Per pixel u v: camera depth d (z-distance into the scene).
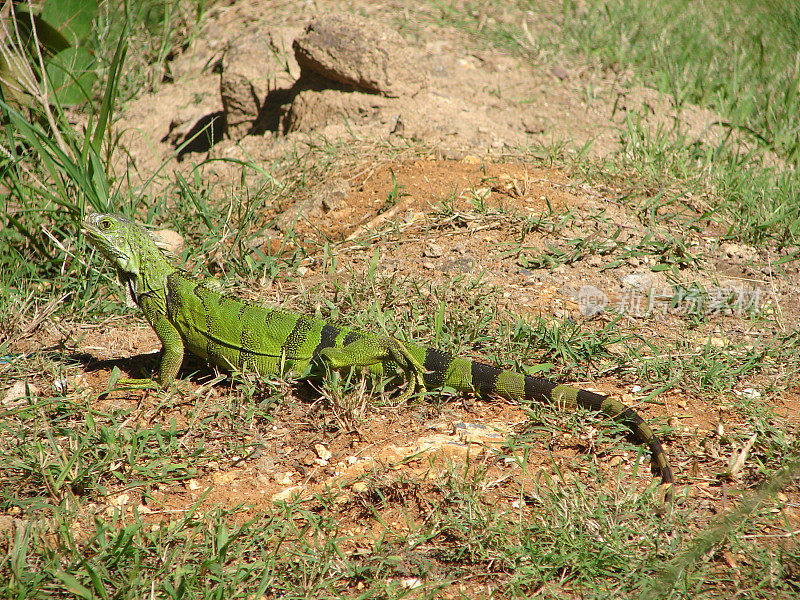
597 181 13.81
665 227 12.39
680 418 8.34
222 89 17.53
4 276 11.79
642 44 20.02
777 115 17.14
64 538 6.67
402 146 15.13
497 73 18.98
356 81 16.23
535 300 10.54
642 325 10.15
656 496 7.07
